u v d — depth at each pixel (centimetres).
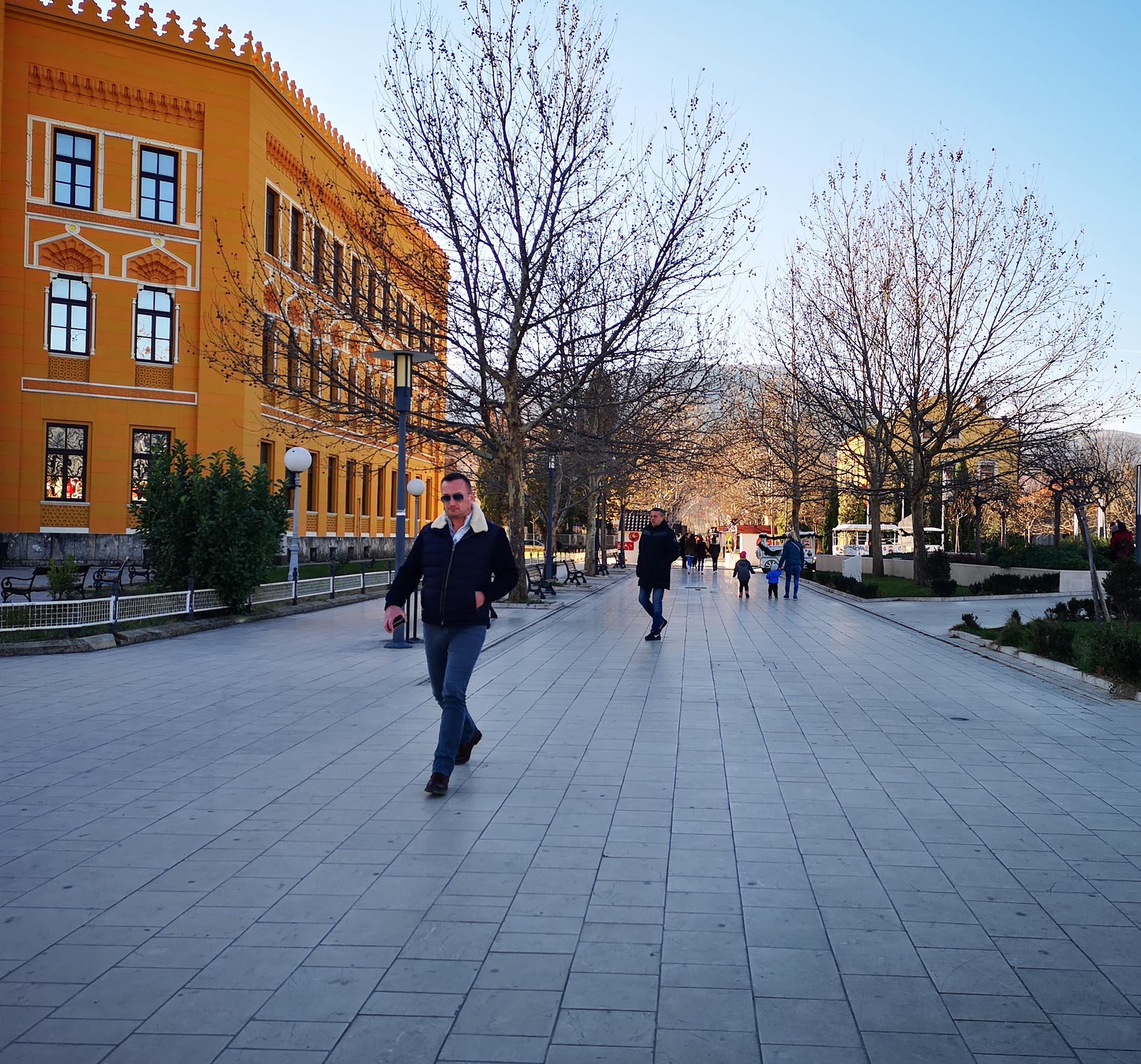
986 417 3116
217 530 1698
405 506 1488
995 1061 307
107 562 3055
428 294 2245
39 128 2981
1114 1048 315
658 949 386
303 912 422
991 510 4584
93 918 416
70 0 3000
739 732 813
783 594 3003
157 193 3145
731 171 2120
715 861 489
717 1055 309
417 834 531
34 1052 309
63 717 866
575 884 456
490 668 1209
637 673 1161
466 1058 307
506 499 2320
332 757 714
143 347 3133
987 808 587
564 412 2528
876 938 399
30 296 2983
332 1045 314
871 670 1205
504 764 695
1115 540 2069
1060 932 405
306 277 2631
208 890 448
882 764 698
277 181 3412
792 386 3753
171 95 3122
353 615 1966
